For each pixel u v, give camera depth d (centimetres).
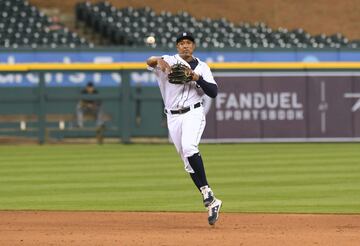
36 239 2592
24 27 8406
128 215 3259
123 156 5919
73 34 8431
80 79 7044
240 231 2777
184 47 2878
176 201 3722
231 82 6912
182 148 2883
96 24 9081
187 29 8725
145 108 7050
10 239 2594
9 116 7012
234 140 6931
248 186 4238
